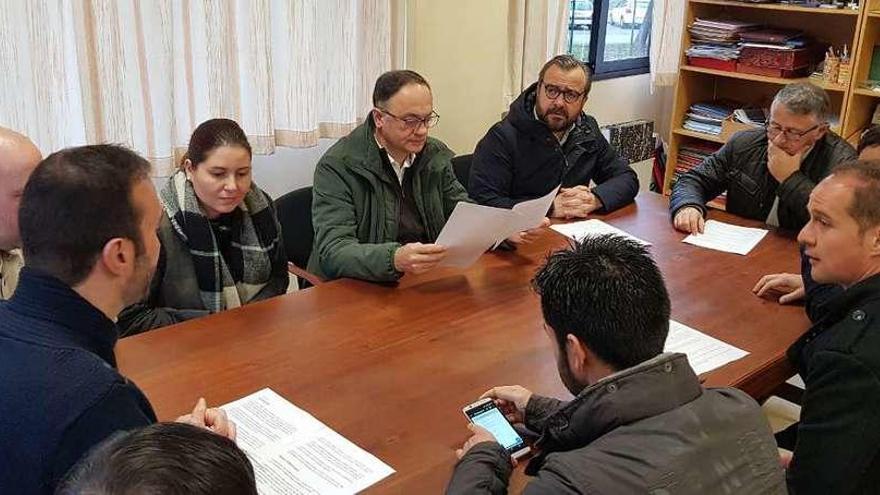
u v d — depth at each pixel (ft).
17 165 5.02
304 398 4.95
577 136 10.00
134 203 3.65
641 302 3.66
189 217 6.72
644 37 16.17
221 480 2.01
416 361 5.47
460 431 4.66
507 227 6.90
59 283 3.52
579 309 3.71
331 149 7.86
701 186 9.33
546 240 8.02
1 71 7.98
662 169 15.98
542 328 6.03
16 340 3.38
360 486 4.13
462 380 5.24
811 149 8.67
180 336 5.68
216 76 9.56
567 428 3.66
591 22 14.89
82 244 3.52
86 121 8.58
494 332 5.95
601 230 8.42
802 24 14.10
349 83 10.80
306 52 10.21
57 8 8.20
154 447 2.05
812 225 5.58
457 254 6.78
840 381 4.63
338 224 7.44
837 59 12.87
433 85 11.78
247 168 6.75
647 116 16.75
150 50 8.96
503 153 9.75
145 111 8.99
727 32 13.84
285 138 10.44
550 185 9.96
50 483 3.18
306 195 8.81
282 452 4.38
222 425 4.31
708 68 14.19
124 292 3.77
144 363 5.27
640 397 3.49
